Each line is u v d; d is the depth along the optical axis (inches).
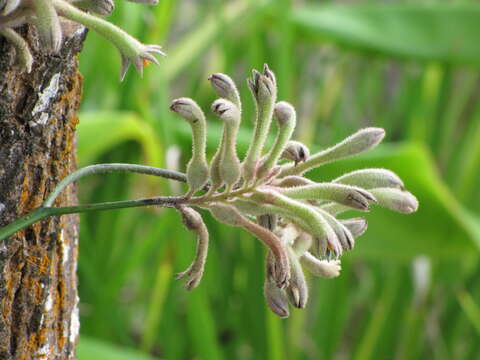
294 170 15.1
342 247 14.2
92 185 41.9
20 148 15.3
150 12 34.7
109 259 41.3
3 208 15.5
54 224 16.3
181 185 36.8
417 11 44.8
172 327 43.6
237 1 43.1
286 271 14.1
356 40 44.3
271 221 14.5
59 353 17.2
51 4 13.1
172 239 38.7
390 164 34.7
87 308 40.8
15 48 13.6
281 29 40.8
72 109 16.2
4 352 16.1
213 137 36.4
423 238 37.8
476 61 44.9
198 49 42.3
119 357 31.8
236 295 45.1
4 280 15.8
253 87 14.3
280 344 41.9
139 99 36.8
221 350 45.2
